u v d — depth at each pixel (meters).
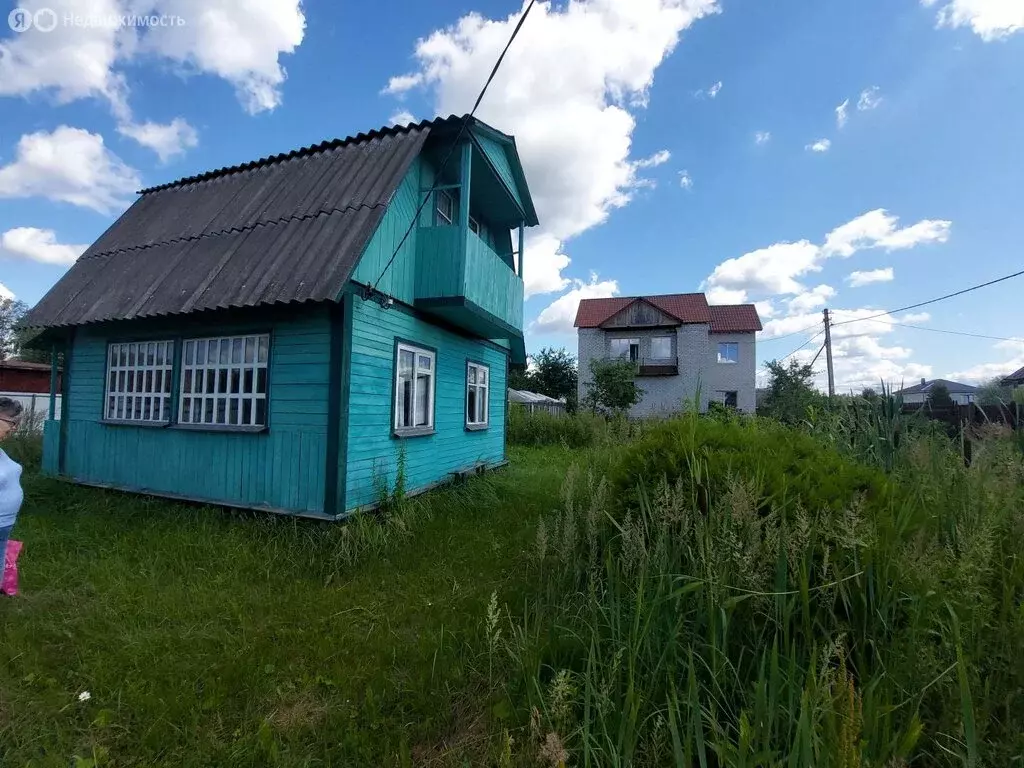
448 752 2.49
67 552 4.99
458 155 8.12
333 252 6.09
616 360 25.06
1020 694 2.12
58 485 7.32
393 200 7.03
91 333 7.85
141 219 9.01
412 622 3.81
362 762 2.46
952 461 3.97
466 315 7.95
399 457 7.06
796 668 2.24
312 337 6.08
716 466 3.52
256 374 6.41
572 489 3.67
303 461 5.97
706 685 2.43
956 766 1.99
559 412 19.84
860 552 2.64
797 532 2.59
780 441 4.18
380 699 2.87
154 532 5.55
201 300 6.35
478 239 7.98
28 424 11.92
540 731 2.23
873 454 4.85
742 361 29.69
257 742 2.55
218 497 6.45
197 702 2.85
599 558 3.69
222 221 7.75
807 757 1.73
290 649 3.40
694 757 2.21
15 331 7.69
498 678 2.92
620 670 2.38
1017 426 4.75
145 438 7.10
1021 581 2.51
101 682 2.98
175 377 6.95
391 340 6.93
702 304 29.67
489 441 10.98
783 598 2.46
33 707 2.75
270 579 4.57
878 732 2.00
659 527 3.05
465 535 5.84
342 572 4.83
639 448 4.29
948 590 2.35
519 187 10.45
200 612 3.85
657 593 2.58
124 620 3.70
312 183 7.62
